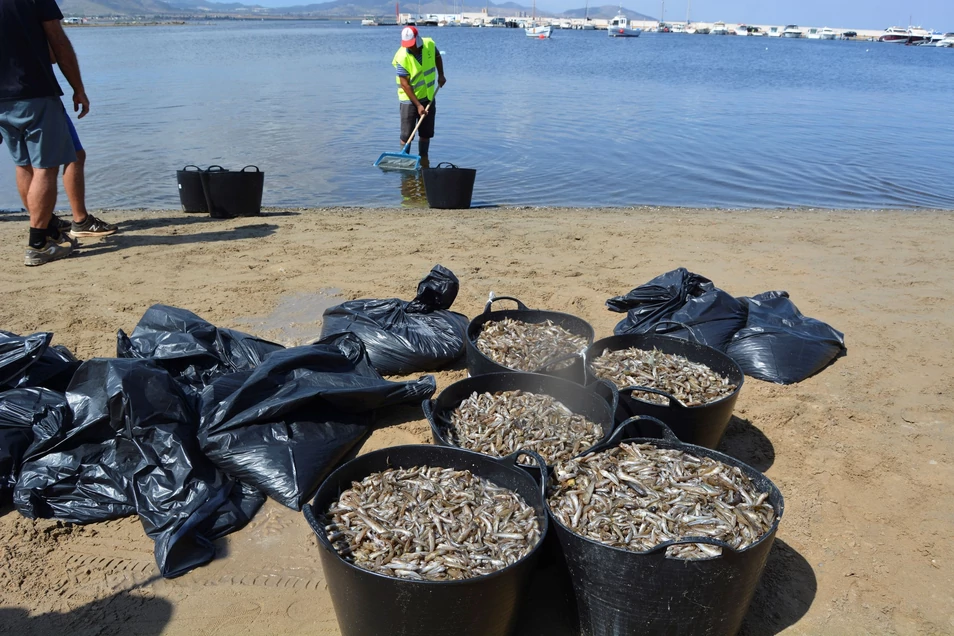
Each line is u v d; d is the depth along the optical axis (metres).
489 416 3.76
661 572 2.52
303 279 6.82
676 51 69.56
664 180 12.68
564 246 8.15
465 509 2.99
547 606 3.10
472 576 2.62
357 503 3.00
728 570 2.53
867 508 3.73
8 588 3.11
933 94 30.55
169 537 3.27
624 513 2.86
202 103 20.92
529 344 4.57
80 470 3.59
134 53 48.97
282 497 3.63
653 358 4.37
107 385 3.57
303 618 2.99
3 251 7.69
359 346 4.72
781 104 24.17
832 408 4.69
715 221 9.71
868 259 7.89
